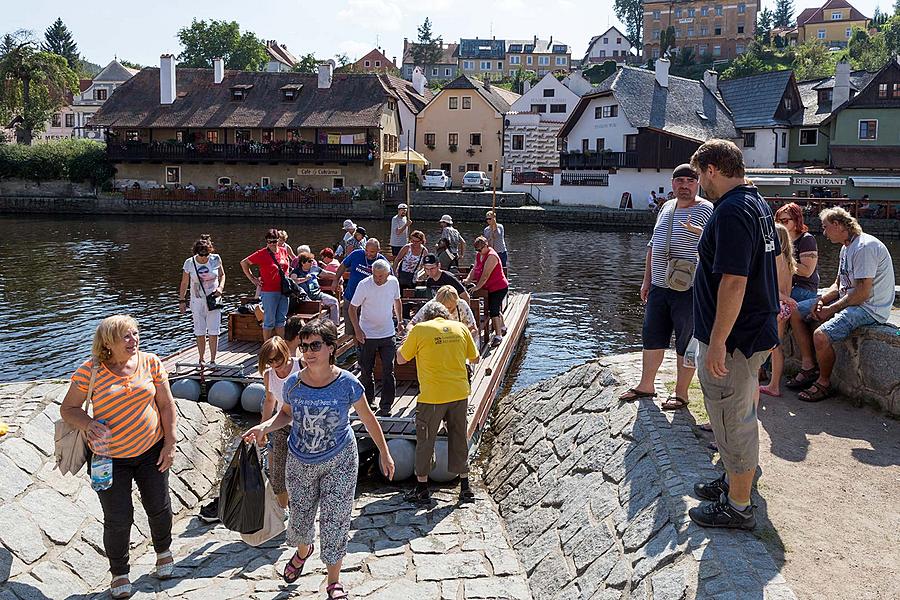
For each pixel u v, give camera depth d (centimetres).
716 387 476
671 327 739
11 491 612
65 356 1470
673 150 5059
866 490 557
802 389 781
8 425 696
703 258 476
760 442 646
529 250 3250
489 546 661
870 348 722
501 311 1310
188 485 798
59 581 564
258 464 609
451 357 763
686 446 622
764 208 468
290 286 1143
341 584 577
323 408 540
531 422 937
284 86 5606
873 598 425
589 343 1598
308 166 5478
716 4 11025
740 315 464
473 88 6200
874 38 10038
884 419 699
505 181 5450
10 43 6256
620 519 573
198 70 5884
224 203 5144
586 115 5619
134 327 550
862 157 5000
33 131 6500
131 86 5816
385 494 808
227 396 1083
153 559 633
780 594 419
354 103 5531
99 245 3262
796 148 5709
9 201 5341
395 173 5922
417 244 1378
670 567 474
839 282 761
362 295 920
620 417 736
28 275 2416
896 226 4072
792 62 9925
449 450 780
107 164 5569
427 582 590
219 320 1139
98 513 655
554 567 586
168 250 3095
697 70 10306
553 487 718
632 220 4603
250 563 623
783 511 524
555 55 14262
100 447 541
